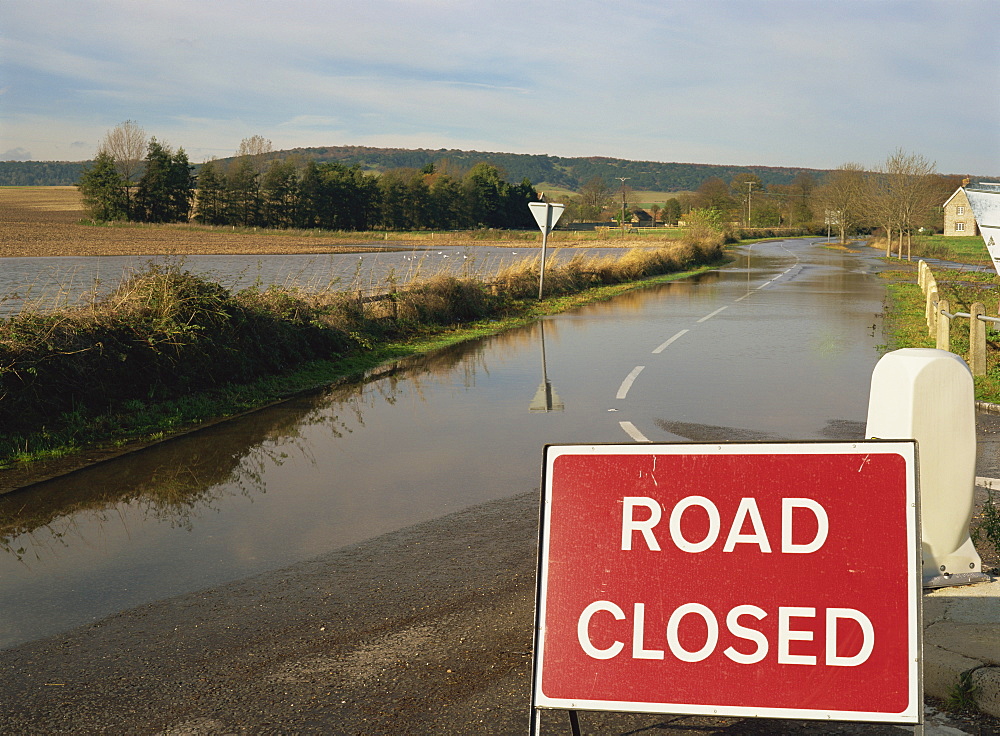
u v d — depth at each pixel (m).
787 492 3.20
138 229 116.56
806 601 3.11
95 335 10.43
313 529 6.34
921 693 2.98
